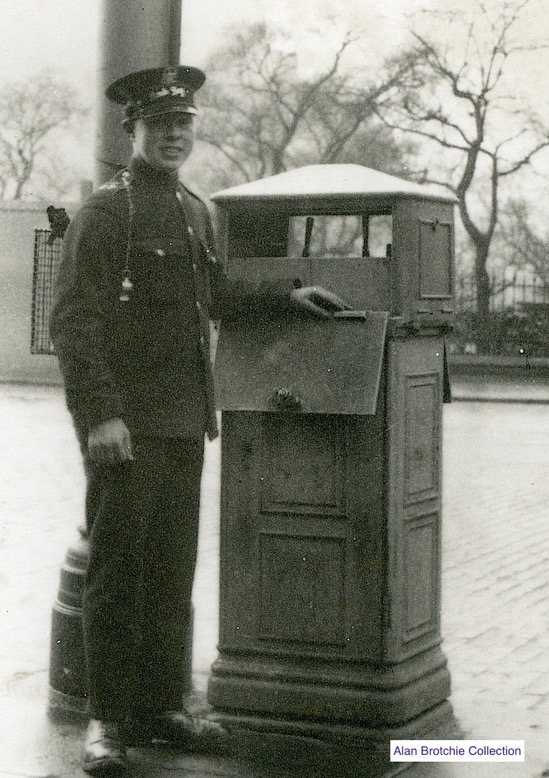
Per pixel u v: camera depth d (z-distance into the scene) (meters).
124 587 3.73
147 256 3.72
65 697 4.40
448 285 4.31
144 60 4.45
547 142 38.31
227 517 4.11
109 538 3.72
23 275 25.84
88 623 3.76
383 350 3.94
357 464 3.97
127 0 4.45
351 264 4.08
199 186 43.00
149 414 3.74
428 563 4.20
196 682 4.66
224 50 41.59
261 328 4.07
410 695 4.01
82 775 3.66
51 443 14.09
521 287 35.50
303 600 4.04
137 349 3.74
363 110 40.09
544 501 10.26
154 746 3.93
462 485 11.24
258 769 3.73
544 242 40.94
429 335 4.16
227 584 4.12
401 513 4.00
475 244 37.06
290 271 4.16
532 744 4.00
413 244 4.02
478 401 21.39
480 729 4.16
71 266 3.67
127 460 3.64
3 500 9.89
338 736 3.98
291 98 41.56
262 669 4.08
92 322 3.65
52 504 9.73
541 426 17.03
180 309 3.77
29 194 47.16
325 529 4.01
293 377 3.96
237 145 42.34
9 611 5.95
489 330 34.59
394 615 3.97
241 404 3.99
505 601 6.47
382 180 4.11
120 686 3.73
